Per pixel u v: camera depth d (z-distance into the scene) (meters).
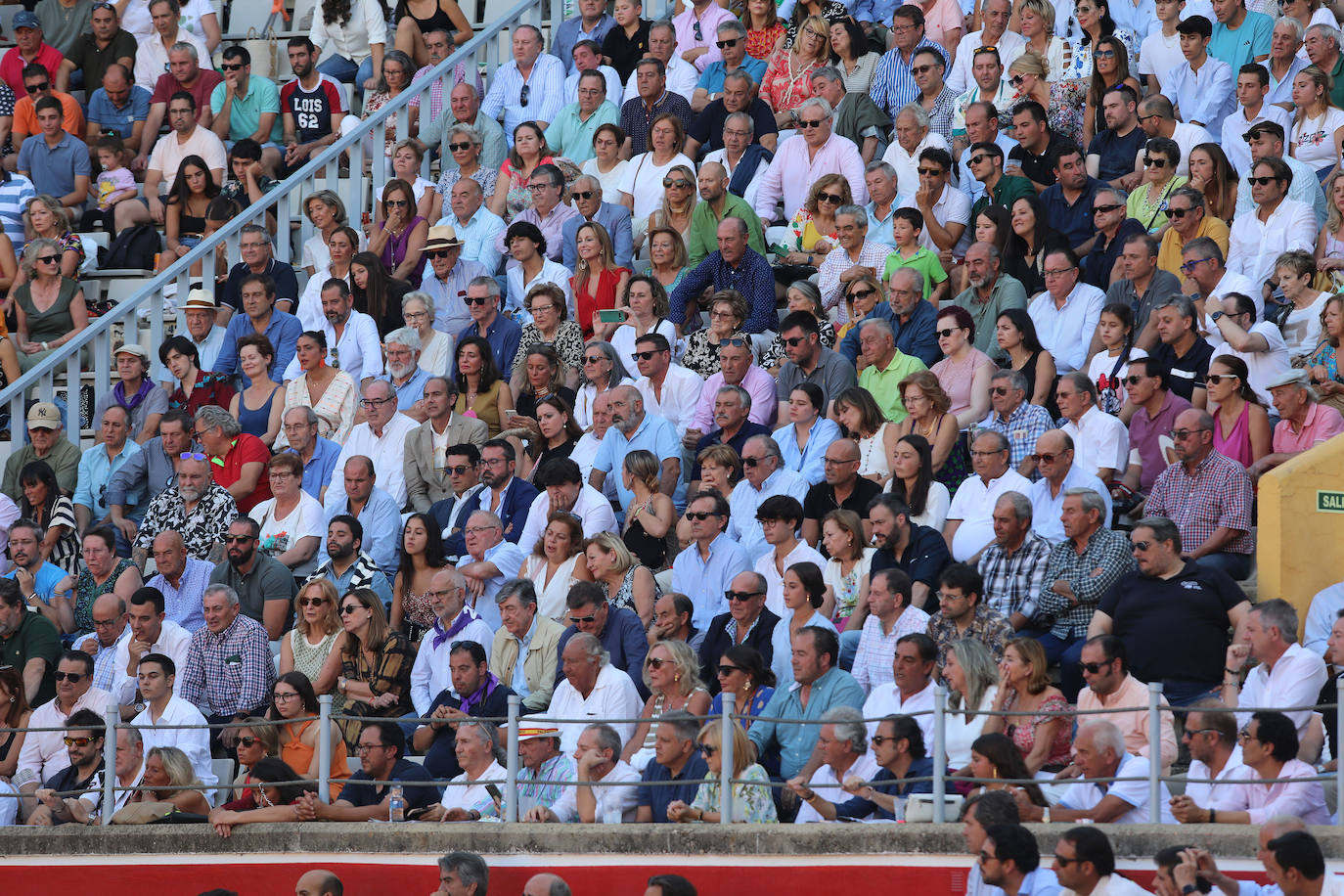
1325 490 36.19
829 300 50.28
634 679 38.00
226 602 41.19
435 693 39.94
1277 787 29.78
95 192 63.34
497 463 44.66
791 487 42.62
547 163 55.72
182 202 60.22
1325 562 36.06
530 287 52.75
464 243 55.53
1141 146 52.25
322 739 35.97
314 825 35.34
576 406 48.44
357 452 48.34
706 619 40.72
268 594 43.44
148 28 70.00
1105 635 32.66
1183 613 34.66
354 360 51.97
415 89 60.50
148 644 41.81
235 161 61.25
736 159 55.94
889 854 31.06
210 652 41.19
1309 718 31.80
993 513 38.88
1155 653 34.72
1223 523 37.75
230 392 51.91
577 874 33.12
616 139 57.06
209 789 37.78
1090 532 36.59
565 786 35.44
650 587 40.41
